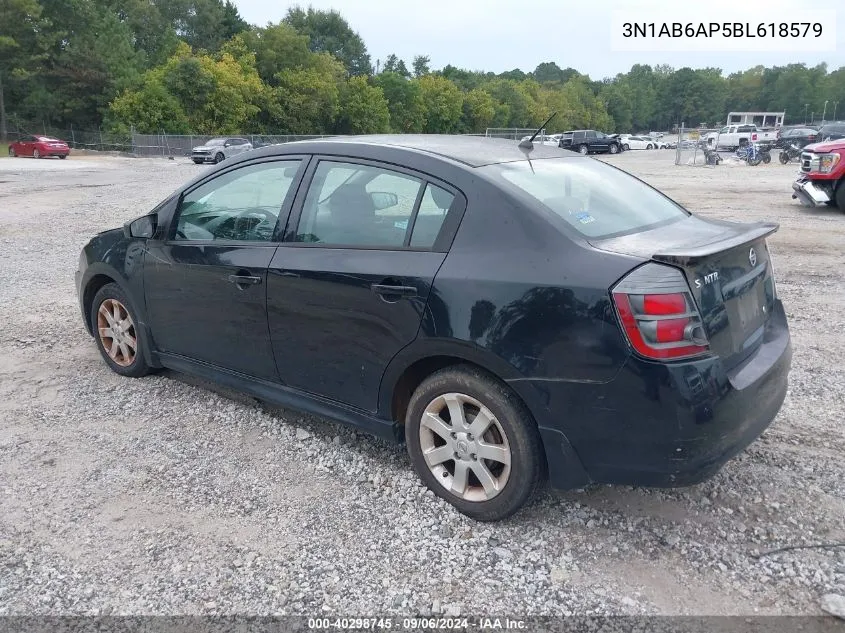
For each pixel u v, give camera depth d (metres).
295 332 3.69
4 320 6.55
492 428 3.17
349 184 3.58
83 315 5.29
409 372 3.39
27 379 5.07
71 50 59.00
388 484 3.62
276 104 65.00
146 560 3.03
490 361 2.98
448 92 85.12
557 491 3.54
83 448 4.02
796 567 2.94
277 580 2.90
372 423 3.54
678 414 2.69
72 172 28.86
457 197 3.21
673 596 2.79
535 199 3.12
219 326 4.10
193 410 4.54
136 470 3.78
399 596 2.81
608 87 138.12
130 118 53.59
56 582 2.89
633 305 2.70
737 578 2.88
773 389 3.15
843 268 8.51
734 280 3.07
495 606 2.75
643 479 2.84
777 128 47.72
